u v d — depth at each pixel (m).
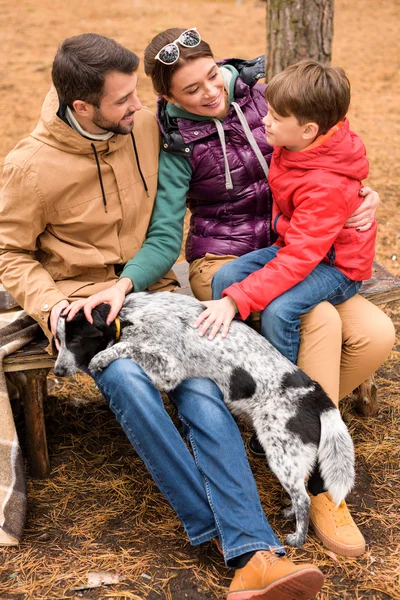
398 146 7.46
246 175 3.38
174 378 2.91
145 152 3.30
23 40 11.55
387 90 9.27
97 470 3.44
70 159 3.08
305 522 2.86
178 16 13.29
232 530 2.71
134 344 2.94
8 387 3.61
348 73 9.97
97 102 2.90
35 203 3.07
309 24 4.94
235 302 3.02
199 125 3.29
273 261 3.05
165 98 3.30
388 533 3.03
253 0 15.01
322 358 3.07
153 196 3.35
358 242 3.13
